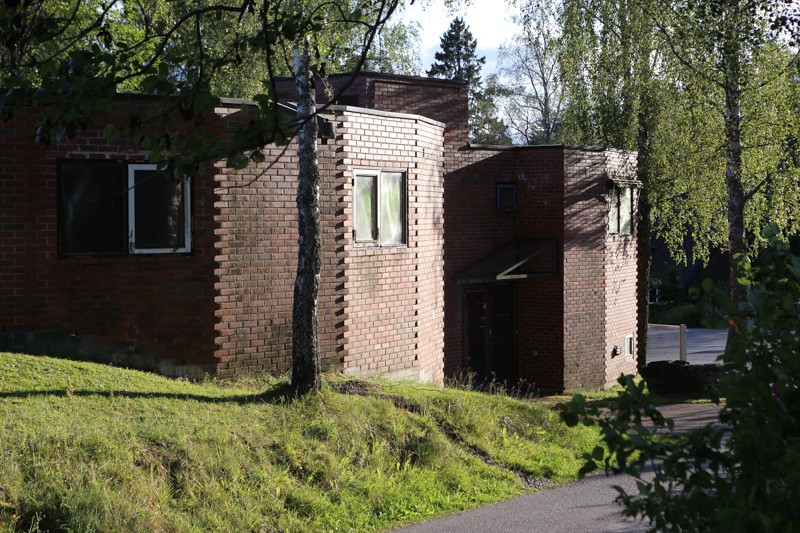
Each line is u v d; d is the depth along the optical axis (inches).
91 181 417.1
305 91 378.3
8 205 398.3
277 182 457.7
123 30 576.7
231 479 290.0
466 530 295.3
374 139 510.9
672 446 113.5
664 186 868.0
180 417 328.8
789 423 109.8
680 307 1472.7
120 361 421.4
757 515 95.7
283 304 462.9
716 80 741.3
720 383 118.0
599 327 756.0
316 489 306.0
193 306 436.1
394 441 367.9
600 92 848.9
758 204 899.4
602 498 347.6
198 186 434.3
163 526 251.3
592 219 747.4
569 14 859.4
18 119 398.6
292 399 379.2
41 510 236.5
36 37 158.2
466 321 705.6
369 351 509.7
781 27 604.7
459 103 716.7
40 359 377.7
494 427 430.3
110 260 418.6
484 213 716.7
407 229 540.4
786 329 111.4
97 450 272.1
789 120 779.4
